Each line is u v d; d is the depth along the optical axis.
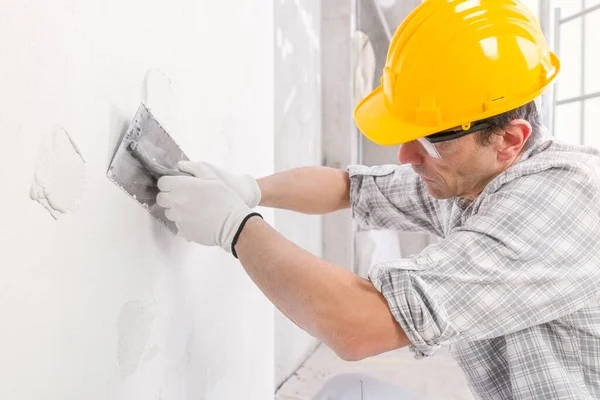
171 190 0.99
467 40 0.98
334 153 3.53
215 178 1.04
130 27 0.90
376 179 1.42
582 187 0.96
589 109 3.33
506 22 1.00
